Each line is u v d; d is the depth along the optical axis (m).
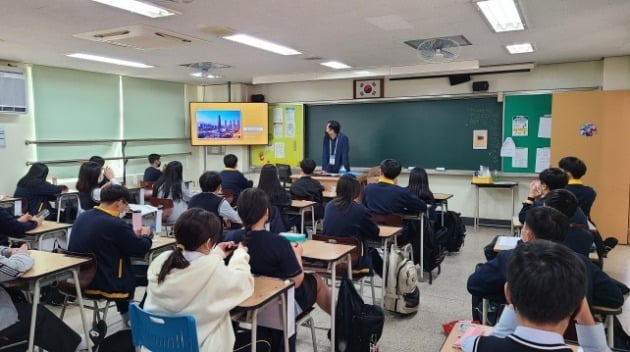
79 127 7.15
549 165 6.78
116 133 7.76
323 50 5.57
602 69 6.37
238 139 8.80
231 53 5.75
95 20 4.07
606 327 2.20
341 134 6.82
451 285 4.40
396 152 7.90
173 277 1.79
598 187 6.23
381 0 3.54
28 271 2.41
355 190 3.49
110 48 5.36
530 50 5.64
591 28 4.48
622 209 6.13
